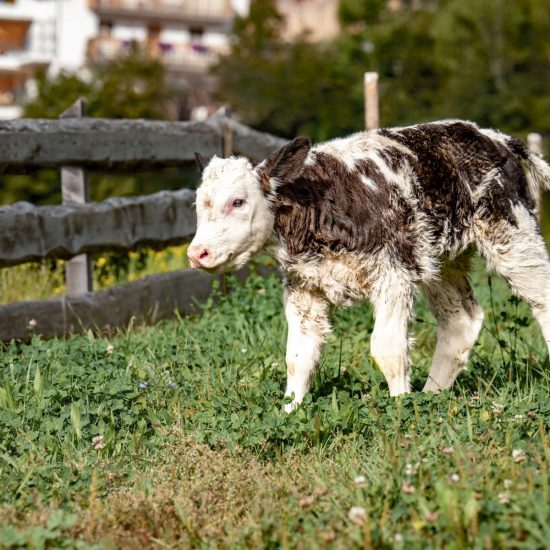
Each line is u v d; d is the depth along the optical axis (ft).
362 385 26.14
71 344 28.76
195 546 17.43
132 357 27.22
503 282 41.83
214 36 242.78
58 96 86.12
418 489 17.84
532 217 27.27
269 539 16.93
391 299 24.39
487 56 166.61
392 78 166.09
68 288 33.65
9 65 224.12
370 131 26.17
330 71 157.79
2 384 25.13
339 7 200.44
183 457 20.62
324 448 21.62
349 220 24.17
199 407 23.91
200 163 25.52
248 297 35.27
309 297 25.07
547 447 20.25
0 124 30.99
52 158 32.60
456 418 22.48
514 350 27.76
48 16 228.84
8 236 30.17
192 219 38.47
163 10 235.20
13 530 17.30
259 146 42.96
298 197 24.26
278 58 163.94
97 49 211.00
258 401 24.16
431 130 26.43
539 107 157.79
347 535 16.62
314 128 149.59
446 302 27.55
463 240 26.27
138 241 35.45
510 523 16.56
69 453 21.02
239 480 19.67
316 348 25.14
